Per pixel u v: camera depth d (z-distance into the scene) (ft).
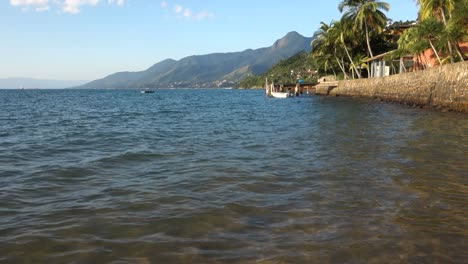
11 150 39.93
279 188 22.98
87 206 20.12
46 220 17.94
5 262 13.56
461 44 126.82
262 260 13.44
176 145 42.52
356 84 178.91
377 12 184.75
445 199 19.99
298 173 26.81
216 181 25.13
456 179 24.00
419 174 25.43
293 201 20.26
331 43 227.61
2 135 53.72
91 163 32.35
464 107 74.84
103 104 167.84
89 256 14.01
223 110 116.26
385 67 158.40
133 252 14.30
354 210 18.54
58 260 13.73
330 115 81.46
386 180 24.08
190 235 15.87
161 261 13.51
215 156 34.86
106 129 62.03
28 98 250.78
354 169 27.43
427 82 94.53
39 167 30.78
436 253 13.78
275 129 57.36
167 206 19.86
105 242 15.25
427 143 38.40
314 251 14.08
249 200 20.61
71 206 20.16
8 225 17.29
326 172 26.76
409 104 106.11
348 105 118.93
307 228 16.35
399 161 29.84
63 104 165.99
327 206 19.25
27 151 39.29
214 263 13.28
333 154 33.71
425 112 80.64
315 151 35.68
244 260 13.47
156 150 38.99
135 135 52.90
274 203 19.99
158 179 26.13
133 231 16.40
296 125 62.44
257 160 32.27
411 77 107.55
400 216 17.56
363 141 40.98
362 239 15.06
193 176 26.76
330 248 14.32
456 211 18.12
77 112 110.63
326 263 13.16
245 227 16.66
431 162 29.19
